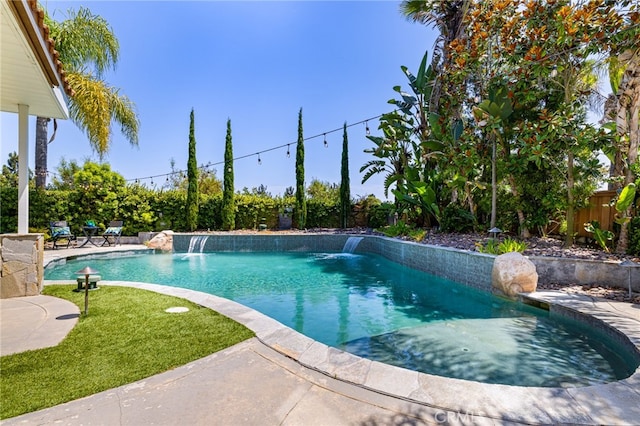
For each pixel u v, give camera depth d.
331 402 2.44
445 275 8.10
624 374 3.33
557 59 7.44
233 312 4.49
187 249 13.93
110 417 2.21
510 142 8.97
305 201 17.95
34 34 3.76
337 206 18.38
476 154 8.88
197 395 2.50
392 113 12.34
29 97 5.43
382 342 4.32
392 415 2.29
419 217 13.01
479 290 6.82
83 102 11.85
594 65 8.54
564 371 3.39
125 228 14.68
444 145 10.06
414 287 7.61
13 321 4.05
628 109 7.51
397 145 12.55
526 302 5.61
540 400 2.46
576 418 2.24
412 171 11.91
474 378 3.26
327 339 4.50
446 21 11.48
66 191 13.70
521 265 5.91
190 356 3.14
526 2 8.09
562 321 4.91
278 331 3.79
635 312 4.52
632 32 6.38
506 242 7.30
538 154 7.33
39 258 5.46
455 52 9.30
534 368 3.47
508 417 2.26
